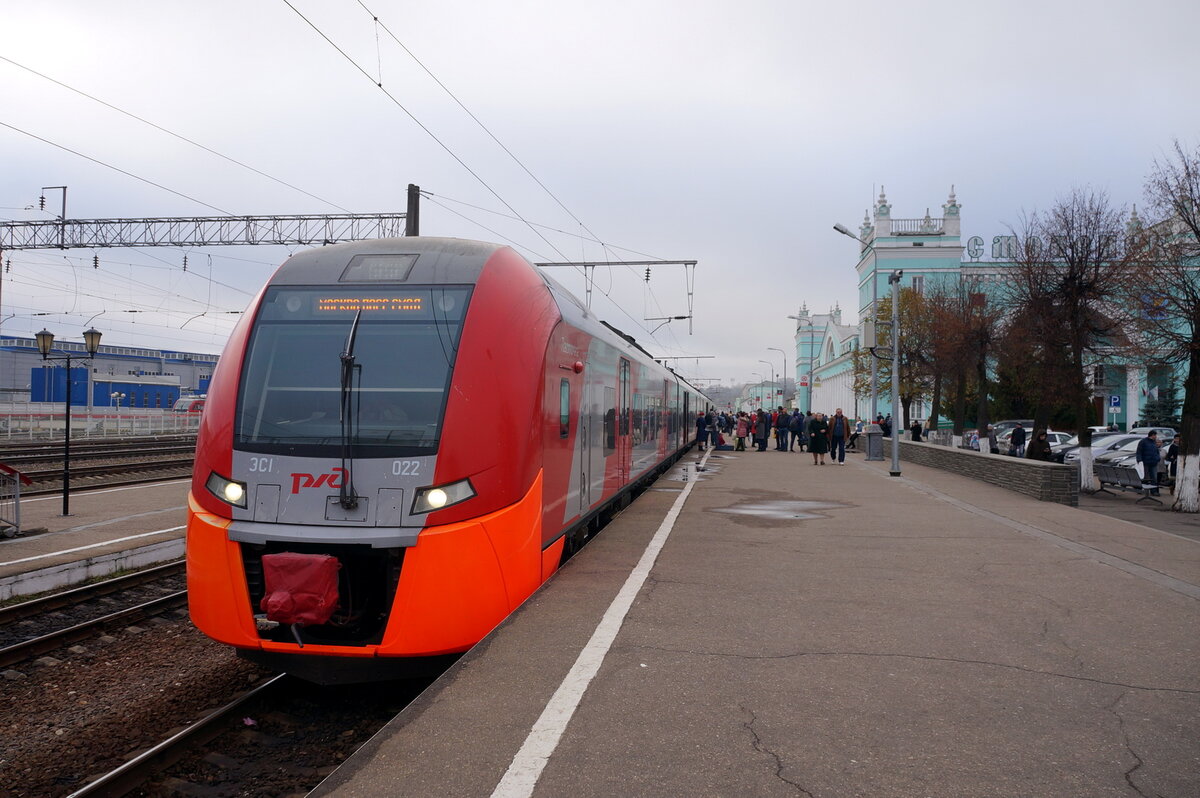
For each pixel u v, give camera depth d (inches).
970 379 1604.3
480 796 142.3
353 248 284.5
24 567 386.3
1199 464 676.1
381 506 236.1
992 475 732.7
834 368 3297.2
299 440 244.4
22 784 212.7
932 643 234.1
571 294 398.3
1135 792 144.9
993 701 188.7
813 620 257.8
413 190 722.8
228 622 239.1
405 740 164.7
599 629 243.4
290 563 225.5
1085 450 869.2
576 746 162.2
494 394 255.3
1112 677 205.8
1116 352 839.7
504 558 248.7
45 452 1069.8
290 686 269.4
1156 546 398.3
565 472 326.0
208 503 245.9
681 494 649.6
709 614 263.6
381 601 244.5
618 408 494.6
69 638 325.7
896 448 855.7
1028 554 374.9
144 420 1670.8
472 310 262.8
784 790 144.9
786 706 184.4
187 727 240.4
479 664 211.0
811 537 423.8
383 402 247.3
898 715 179.8
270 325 265.0
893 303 886.4
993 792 144.8
